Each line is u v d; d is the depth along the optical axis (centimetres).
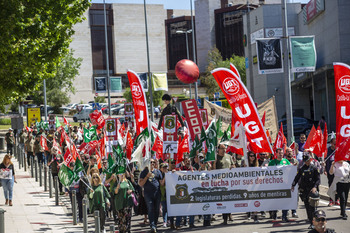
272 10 5228
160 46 11138
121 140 1972
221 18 11556
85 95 10550
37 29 1517
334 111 3969
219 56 9319
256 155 1474
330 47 4103
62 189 2083
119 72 10856
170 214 1328
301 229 1210
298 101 5212
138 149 1356
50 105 7975
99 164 1625
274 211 1358
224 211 1338
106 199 1298
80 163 1391
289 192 1343
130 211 1245
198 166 1447
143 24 11056
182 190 1334
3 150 4053
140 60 11025
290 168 1347
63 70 7962
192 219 1345
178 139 1650
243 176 1342
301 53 2878
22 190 2175
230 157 1384
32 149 2864
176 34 12144
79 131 2902
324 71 3906
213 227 1312
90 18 10681
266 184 1343
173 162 1376
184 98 8481
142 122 1606
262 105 1980
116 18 10862
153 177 1291
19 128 3591
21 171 2834
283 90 5231
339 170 1305
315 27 4503
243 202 1341
